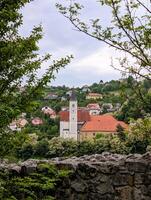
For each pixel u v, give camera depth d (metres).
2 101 7.14
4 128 7.07
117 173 8.62
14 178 7.96
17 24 7.45
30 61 7.40
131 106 7.09
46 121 104.88
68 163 8.76
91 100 141.50
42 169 8.63
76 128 117.56
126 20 6.58
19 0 7.34
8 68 7.18
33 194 7.92
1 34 7.38
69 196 8.60
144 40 6.58
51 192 8.53
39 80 7.38
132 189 8.56
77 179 8.64
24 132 7.20
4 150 7.10
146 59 6.59
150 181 8.52
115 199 8.57
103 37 6.69
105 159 9.06
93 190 8.62
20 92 7.32
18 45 7.21
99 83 146.62
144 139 7.27
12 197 7.50
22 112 7.29
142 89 6.79
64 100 134.62
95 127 110.44
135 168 8.58
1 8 7.32
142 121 7.03
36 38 7.44
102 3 6.70
